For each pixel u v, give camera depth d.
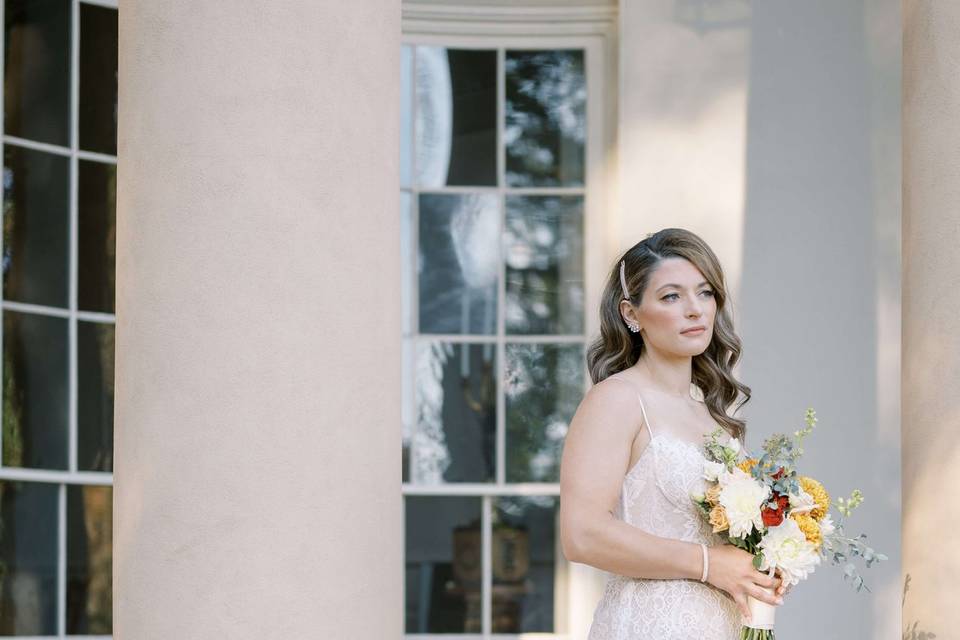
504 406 8.54
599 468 4.54
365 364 4.26
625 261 4.78
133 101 4.27
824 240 8.05
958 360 4.98
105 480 7.93
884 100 8.09
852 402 7.93
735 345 4.86
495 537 8.48
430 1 8.50
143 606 4.11
